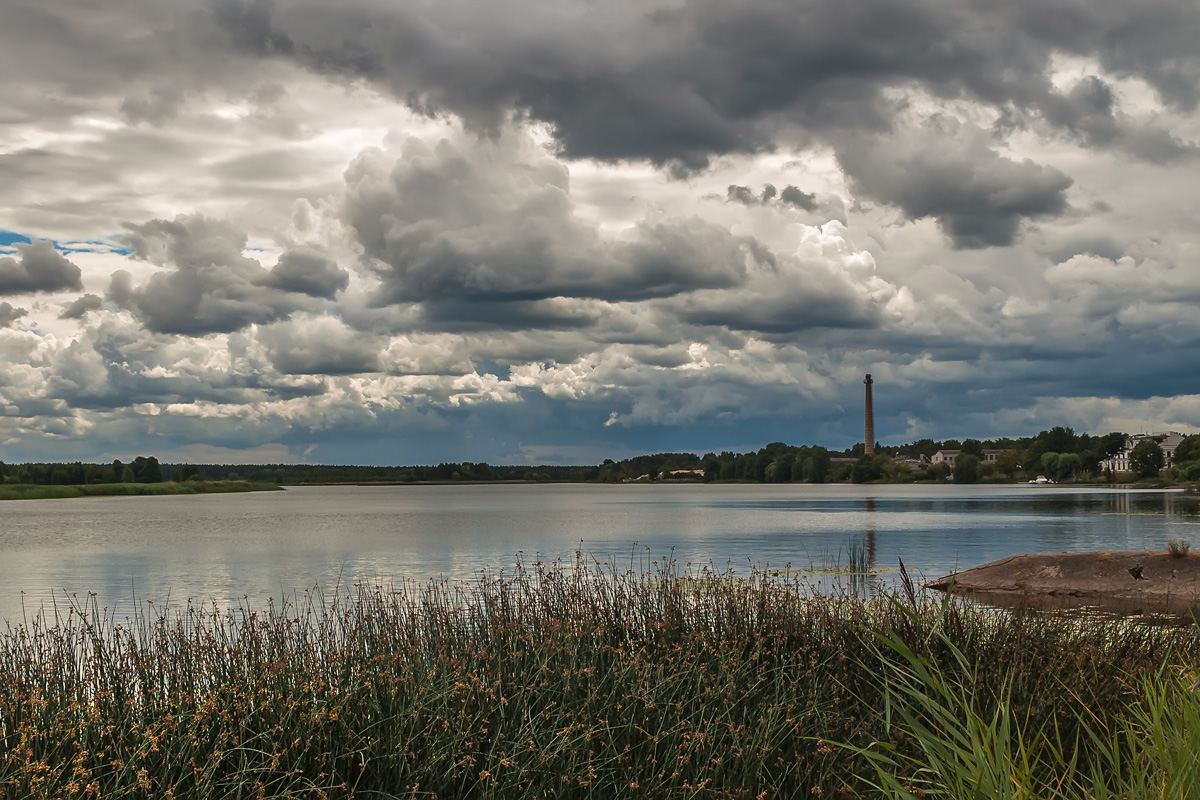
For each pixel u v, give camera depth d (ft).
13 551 164.14
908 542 173.47
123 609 81.92
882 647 32.09
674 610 38.68
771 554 144.36
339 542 184.65
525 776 24.38
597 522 272.51
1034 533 198.59
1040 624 34.63
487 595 43.65
